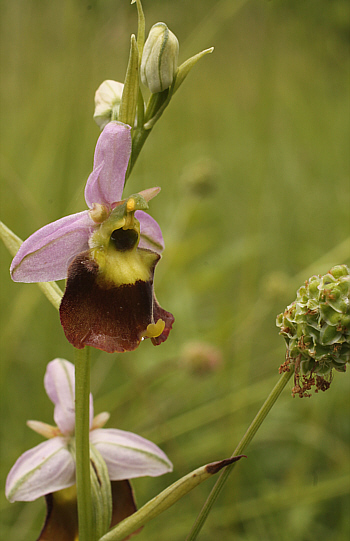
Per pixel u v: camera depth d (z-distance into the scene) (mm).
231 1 347
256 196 358
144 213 195
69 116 331
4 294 326
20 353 330
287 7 511
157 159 477
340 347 182
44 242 185
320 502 282
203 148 516
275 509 274
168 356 349
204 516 190
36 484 208
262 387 324
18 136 366
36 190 338
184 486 186
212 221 463
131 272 188
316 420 311
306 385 184
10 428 301
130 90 187
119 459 213
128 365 305
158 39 188
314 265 348
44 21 368
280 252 435
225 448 297
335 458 298
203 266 396
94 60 338
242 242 387
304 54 542
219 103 550
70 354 320
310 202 472
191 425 304
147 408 312
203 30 348
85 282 185
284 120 528
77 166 330
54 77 364
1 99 375
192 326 363
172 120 521
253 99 539
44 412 297
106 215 189
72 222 187
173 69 190
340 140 512
